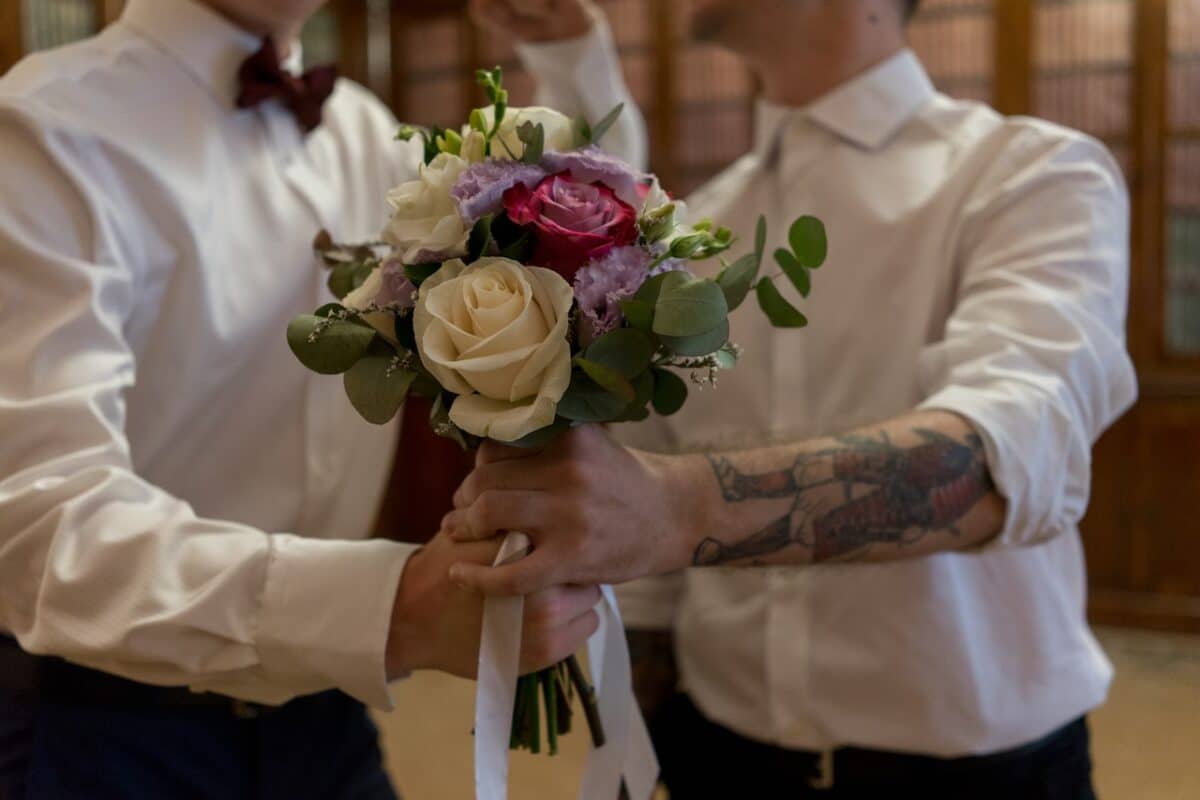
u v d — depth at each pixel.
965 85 3.88
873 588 1.25
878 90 1.33
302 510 1.22
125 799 1.09
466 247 0.78
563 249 0.76
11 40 3.04
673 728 1.46
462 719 3.13
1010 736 1.23
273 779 1.19
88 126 1.04
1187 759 2.76
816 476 0.94
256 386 1.20
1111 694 3.24
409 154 1.41
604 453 0.84
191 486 1.17
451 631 0.84
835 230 1.32
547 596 0.83
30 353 0.92
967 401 1.02
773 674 1.29
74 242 0.99
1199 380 3.65
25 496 0.87
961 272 1.24
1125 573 3.83
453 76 4.47
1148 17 3.64
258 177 1.22
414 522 4.64
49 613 0.86
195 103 1.18
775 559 0.94
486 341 0.72
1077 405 1.05
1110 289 1.13
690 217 1.48
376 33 4.55
